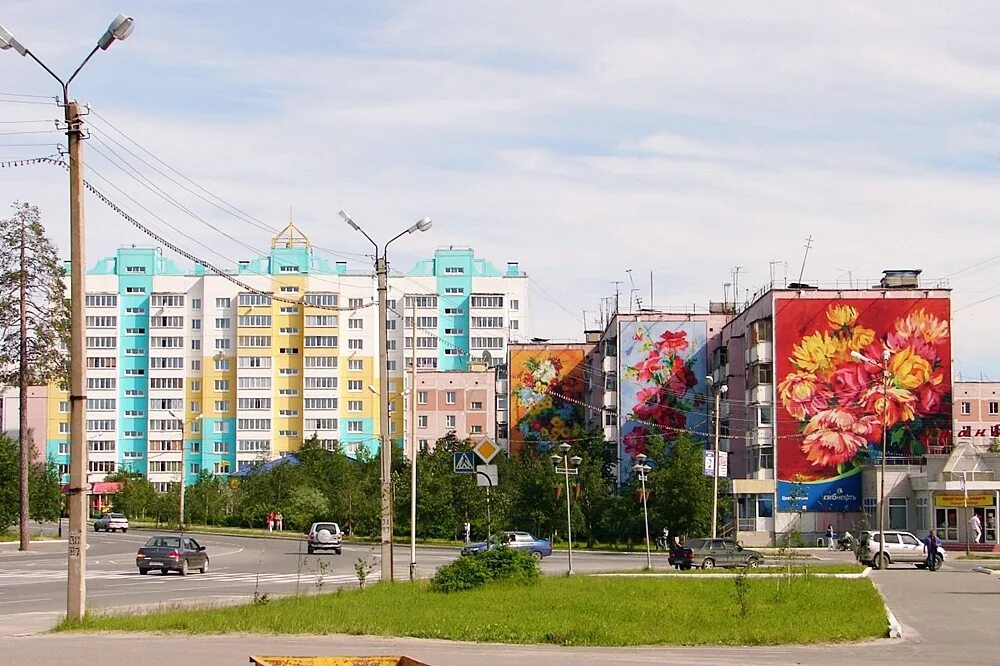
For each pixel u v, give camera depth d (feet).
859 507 281.13
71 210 76.28
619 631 72.54
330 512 338.34
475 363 446.60
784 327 286.87
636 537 280.72
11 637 69.67
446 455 314.76
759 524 281.74
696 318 349.00
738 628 75.36
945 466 253.65
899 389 283.18
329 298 441.27
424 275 460.96
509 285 470.39
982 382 453.17
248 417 437.58
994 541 242.78
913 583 132.77
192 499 368.48
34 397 451.53
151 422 444.55
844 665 57.16
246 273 443.32
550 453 335.06
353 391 440.45
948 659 60.70
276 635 71.10
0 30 72.79
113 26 74.02
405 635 71.97
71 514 75.77
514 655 61.00
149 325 447.83
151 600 106.93
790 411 285.02
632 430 345.31
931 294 285.23
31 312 233.96
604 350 361.92
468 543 244.83
